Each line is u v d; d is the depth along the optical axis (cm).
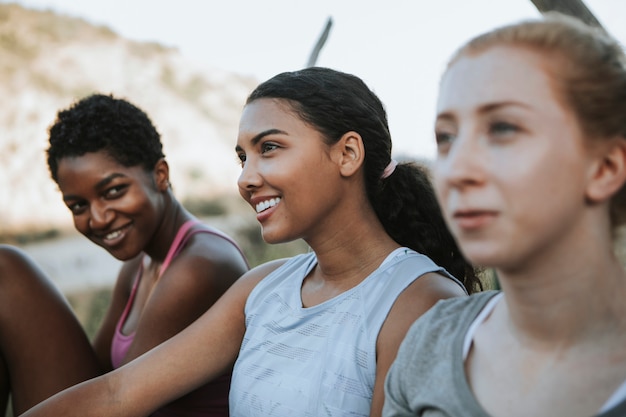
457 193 81
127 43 1617
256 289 150
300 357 134
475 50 84
